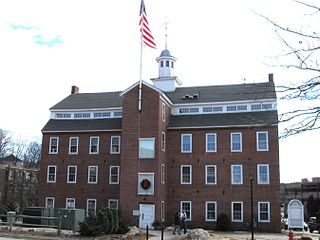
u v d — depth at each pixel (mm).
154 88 42469
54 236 27344
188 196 42812
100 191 45219
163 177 42594
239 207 41031
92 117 48688
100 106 48719
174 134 44656
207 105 45531
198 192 42594
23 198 67000
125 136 42500
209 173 42750
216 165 42625
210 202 42000
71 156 47031
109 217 30688
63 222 32062
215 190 42094
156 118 41844
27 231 29406
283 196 110250
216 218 41438
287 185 110062
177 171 43688
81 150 46875
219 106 45094
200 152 43438
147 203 40312
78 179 46250
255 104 43531
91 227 28609
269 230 39594
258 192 40719
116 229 31219
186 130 44406
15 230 29844
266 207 40219
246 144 42031
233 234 36719
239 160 41969
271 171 40719
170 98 47312
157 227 38781
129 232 32656
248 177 41281
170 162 44062
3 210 51938
